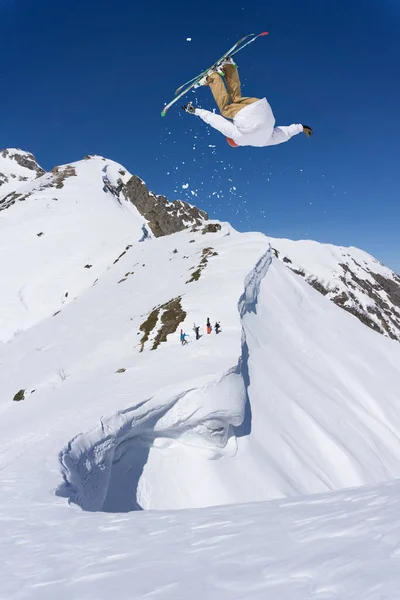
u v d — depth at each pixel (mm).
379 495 5844
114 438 15992
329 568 3477
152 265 51562
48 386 28750
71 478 11641
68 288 56875
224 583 3570
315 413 26250
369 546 3789
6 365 37312
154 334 29500
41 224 77062
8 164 153875
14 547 5773
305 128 6090
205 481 18281
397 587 2916
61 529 6480
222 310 29734
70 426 15391
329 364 34156
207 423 18766
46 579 4312
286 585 3340
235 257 44094
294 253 144125
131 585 3840
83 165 112500
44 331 42625
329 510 5469
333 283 131500
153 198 105312
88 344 34000
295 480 20391
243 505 6906
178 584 3697
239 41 5844
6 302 55156
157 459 18734
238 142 6164
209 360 22172
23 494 9117
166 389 18703
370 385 33781
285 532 4734
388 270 153750
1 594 4098
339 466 23031
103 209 85562
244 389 20703
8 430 17484
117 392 19469
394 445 28016
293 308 39938
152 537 5336
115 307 41500
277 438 22047
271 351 30172
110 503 15680
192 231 64188
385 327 124188
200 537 5051
